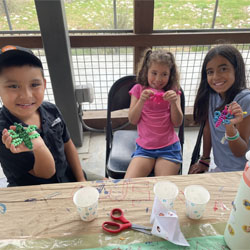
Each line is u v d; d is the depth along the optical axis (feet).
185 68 7.12
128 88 4.89
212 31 6.28
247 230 1.74
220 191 2.52
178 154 4.40
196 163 4.92
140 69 4.83
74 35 5.87
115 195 2.47
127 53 6.63
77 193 2.25
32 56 2.73
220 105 4.08
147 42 6.07
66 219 2.23
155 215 2.05
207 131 4.68
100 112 7.82
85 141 7.41
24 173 3.19
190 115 7.59
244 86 3.91
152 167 4.27
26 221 2.21
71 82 5.92
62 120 3.79
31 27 6.32
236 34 6.10
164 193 2.27
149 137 4.45
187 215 2.26
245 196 1.67
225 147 4.14
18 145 2.23
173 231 2.00
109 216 2.26
